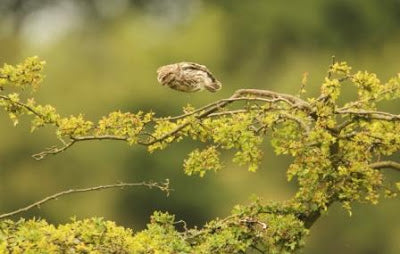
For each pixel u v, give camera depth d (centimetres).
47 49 3006
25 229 680
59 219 2648
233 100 761
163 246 712
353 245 2434
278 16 3453
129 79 2933
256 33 3438
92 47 3048
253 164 768
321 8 3462
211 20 3225
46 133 2728
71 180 2742
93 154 2767
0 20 3681
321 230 2417
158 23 3534
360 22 3466
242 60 3403
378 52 3375
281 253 757
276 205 771
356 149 757
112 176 2769
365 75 750
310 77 2795
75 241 691
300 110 754
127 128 762
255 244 758
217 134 762
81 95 2873
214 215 2697
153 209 2797
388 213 2438
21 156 2736
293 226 756
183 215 2777
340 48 3434
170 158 2784
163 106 2908
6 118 2723
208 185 2692
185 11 3647
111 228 701
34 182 2723
